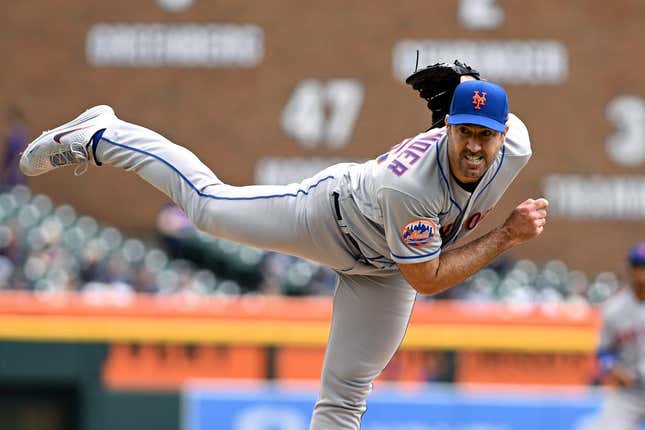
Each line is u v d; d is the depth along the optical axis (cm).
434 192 1420
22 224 5028
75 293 4219
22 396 3341
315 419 1672
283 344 3431
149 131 1611
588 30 5869
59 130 1622
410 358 3434
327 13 5903
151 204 5859
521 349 3462
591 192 5856
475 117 1355
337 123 5903
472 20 5859
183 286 4641
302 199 1549
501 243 1488
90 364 3359
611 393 3012
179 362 3397
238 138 5906
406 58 5875
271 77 5906
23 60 5900
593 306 4225
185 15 5906
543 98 5866
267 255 5075
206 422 3312
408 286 1631
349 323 1639
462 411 3288
